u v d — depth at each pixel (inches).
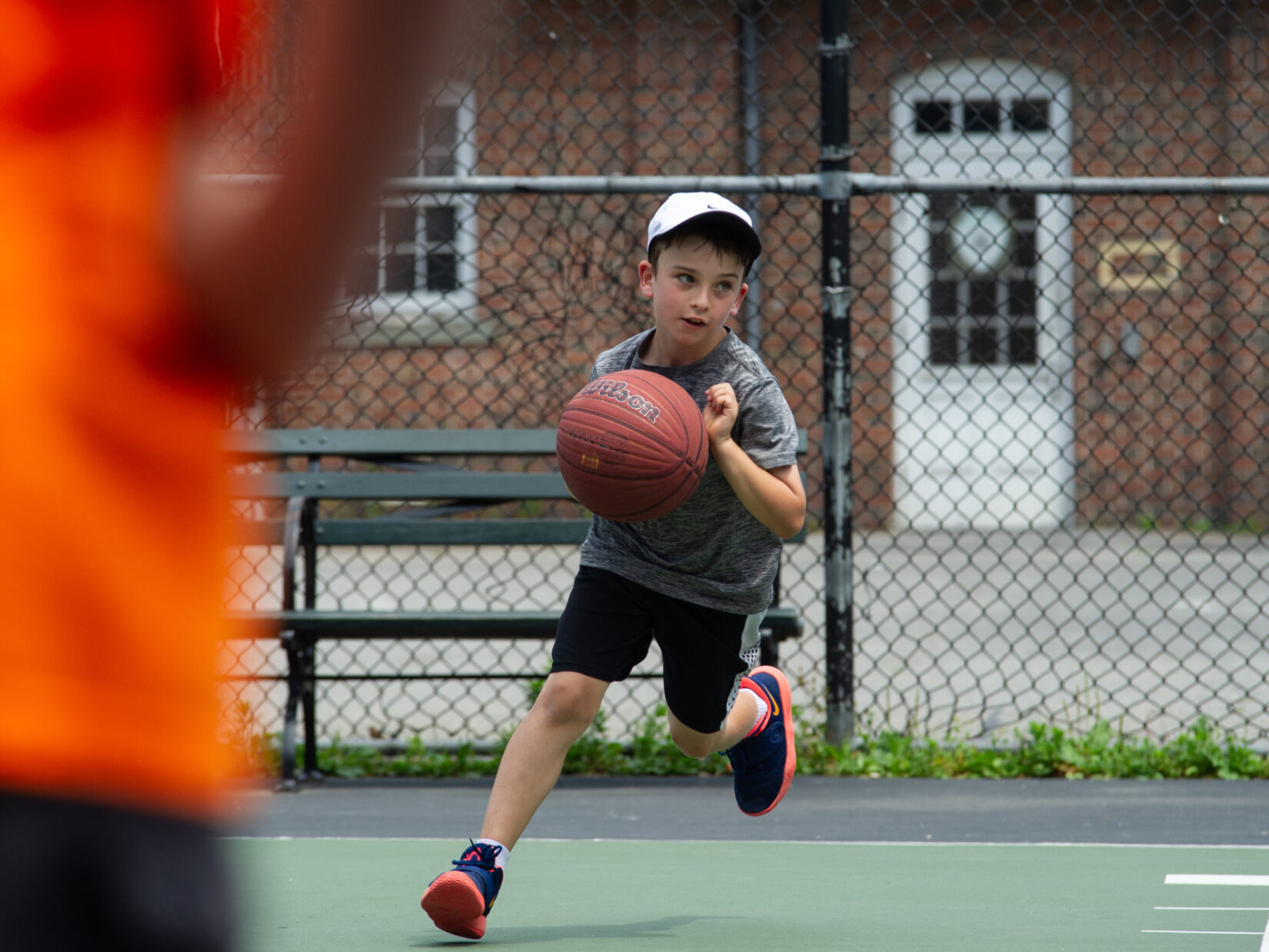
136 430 90.8
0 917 88.4
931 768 641.6
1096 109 1544.0
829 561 658.2
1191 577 1263.5
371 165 79.7
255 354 87.3
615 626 391.5
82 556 90.8
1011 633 978.7
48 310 88.9
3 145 89.4
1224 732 671.8
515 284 737.6
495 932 387.2
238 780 102.9
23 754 90.0
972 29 1529.3
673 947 368.8
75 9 89.4
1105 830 535.8
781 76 1476.4
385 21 75.9
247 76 92.8
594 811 570.6
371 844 514.3
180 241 85.7
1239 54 1514.5
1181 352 1577.3
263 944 370.9
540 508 1294.3
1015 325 1605.6
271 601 820.0
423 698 820.6
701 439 376.5
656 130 1449.3
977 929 390.6
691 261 390.3
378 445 665.6
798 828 539.2
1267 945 373.4
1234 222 1551.4
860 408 1609.3
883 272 1604.3
